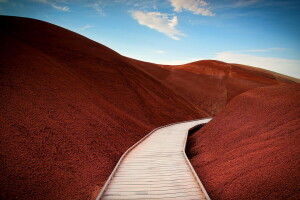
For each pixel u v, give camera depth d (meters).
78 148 6.24
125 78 19.03
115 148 7.34
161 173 5.20
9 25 19.09
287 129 5.88
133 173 5.20
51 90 9.36
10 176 4.07
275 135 5.89
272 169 4.13
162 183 4.59
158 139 9.40
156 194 4.07
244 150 5.79
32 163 4.73
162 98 20.48
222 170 5.06
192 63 60.84
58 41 20.36
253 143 6.05
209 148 7.45
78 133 7.11
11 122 5.95
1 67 9.04
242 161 5.09
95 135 7.55
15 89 7.92
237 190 3.95
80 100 10.05
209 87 38.06
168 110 18.06
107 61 20.91
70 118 7.86
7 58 10.23
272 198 3.41
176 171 5.35
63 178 4.61
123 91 16.12
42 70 11.02
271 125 6.77
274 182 3.73
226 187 4.19
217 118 10.41
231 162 5.32
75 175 4.88
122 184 4.52
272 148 5.09
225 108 10.92
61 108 8.27
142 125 11.94
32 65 10.95
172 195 4.04
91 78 15.42
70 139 6.53
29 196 3.76
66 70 13.66
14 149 4.94
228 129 8.41
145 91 19.14
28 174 4.33
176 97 24.39
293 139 5.11
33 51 13.38
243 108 9.52
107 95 13.81
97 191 4.38
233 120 8.96
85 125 7.90
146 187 4.38
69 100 9.34
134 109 14.05
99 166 5.66
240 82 42.66
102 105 11.20
